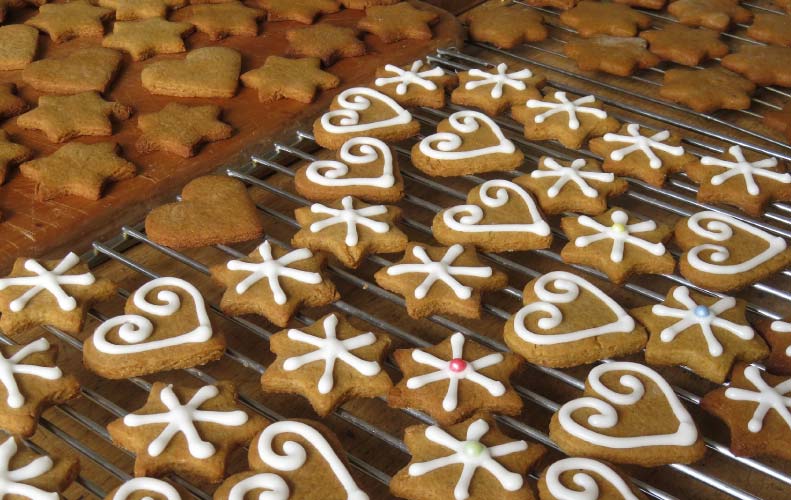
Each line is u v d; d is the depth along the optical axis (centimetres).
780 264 40
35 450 33
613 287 41
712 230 42
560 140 48
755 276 40
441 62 56
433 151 47
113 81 53
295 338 37
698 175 45
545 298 38
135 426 33
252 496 31
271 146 49
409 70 53
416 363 36
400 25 58
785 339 37
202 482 33
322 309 40
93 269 42
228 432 33
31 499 31
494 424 34
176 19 59
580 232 42
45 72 52
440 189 45
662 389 35
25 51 54
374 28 58
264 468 32
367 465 33
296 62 54
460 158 46
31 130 49
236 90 52
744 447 33
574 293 39
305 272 39
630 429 33
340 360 36
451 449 33
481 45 59
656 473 34
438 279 39
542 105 50
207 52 54
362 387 35
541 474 32
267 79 52
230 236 42
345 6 61
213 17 58
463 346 37
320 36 56
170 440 33
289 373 35
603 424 33
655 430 33
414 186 48
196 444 32
